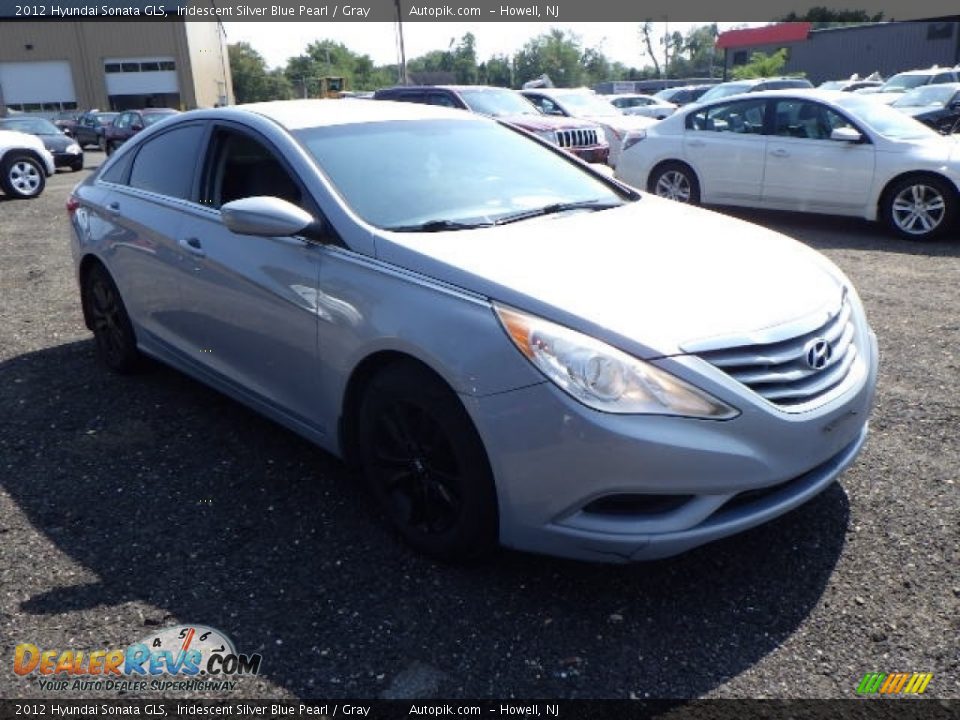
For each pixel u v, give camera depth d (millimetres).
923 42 39469
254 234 3008
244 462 3598
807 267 3010
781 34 45906
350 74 90750
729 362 2414
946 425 3727
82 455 3693
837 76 43531
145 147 4277
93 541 3006
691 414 2332
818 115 8398
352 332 2832
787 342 2537
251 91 77375
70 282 7023
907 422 3775
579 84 101438
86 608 2631
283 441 3801
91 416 4125
